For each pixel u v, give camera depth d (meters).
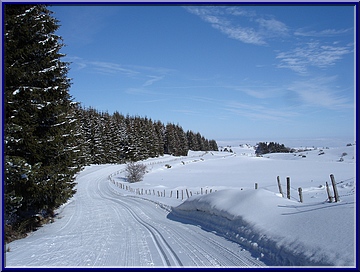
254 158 106.44
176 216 15.67
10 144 10.72
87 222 15.59
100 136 75.56
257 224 8.08
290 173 50.75
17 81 10.93
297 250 6.05
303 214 7.57
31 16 11.73
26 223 12.80
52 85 12.80
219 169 69.56
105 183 49.12
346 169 54.34
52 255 7.95
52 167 12.66
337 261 5.09
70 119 16.58
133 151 83.69
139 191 36.19
